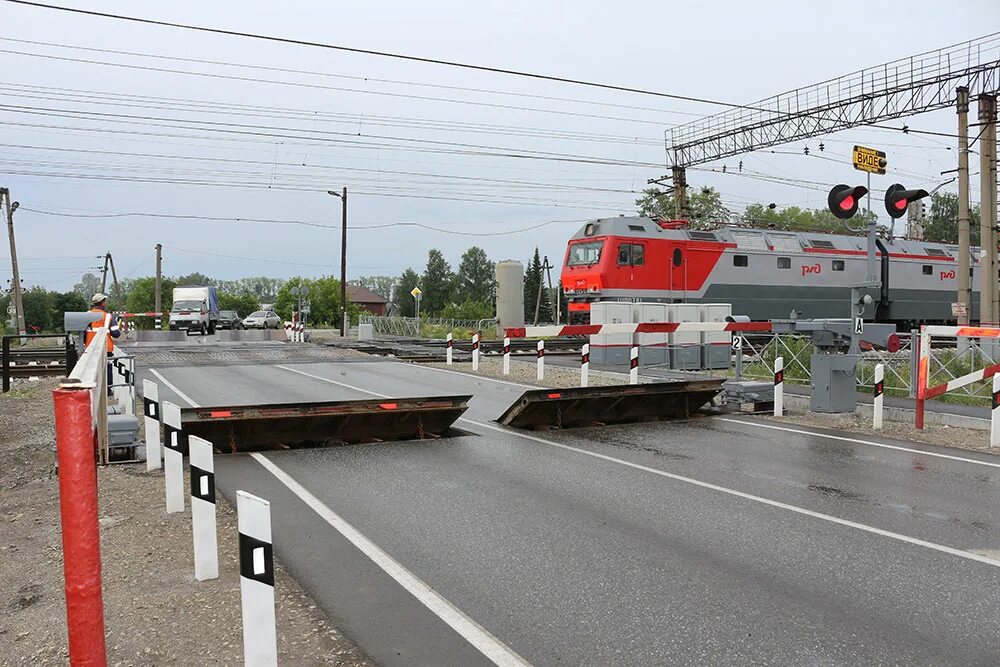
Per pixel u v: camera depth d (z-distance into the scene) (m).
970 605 4.98
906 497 7.79
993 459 9.76
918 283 35.91
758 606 4.96
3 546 6.13
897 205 12.75
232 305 99.31
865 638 4.48
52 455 9.93
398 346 30.31
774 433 11.67
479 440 10.95
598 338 22.84
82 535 2.99
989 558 5.91
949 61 22.95
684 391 13.00
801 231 33.91
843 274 33.88
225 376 19.58
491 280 133.88
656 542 6.28
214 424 9.86
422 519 6.94
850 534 6.52
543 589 5.25
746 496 7.80
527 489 8.07
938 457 9.88
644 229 29.56
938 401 14.59
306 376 19.75
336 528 6.65
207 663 4.06
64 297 105.50
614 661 4.19
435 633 4.53
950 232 69.44
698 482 8.41
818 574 5.55
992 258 22.03
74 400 2.98
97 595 3.04
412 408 10.76
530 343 32.38
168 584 5.21
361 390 16.77
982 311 22.20
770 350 19.55
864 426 12.35
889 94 24.78
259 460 9.51
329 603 4.98
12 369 20.62
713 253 30.75
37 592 5.15
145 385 8.96
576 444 10.68
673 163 34.59
